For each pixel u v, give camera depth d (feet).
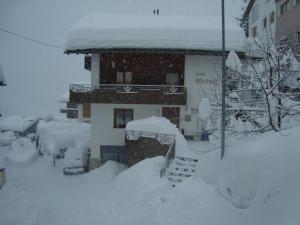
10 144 115.96
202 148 69.51
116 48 77.20
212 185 36.40
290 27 84.74
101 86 79.71
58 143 93.76
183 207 35.50
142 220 42.24
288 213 24.84
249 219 27.14
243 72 43.14
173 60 80.64
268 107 37.11
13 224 46.70
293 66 41.09
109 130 79.97
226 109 41.29
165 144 66.49
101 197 59.00
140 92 76.89
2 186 68.18
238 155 33.09
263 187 27.55
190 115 79.82
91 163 80.33
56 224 46.52
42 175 80.38
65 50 78.54
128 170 64.44
